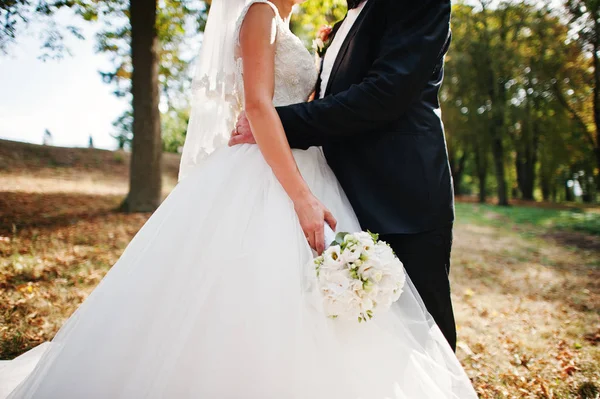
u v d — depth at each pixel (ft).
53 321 11.49
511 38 74.69
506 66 73.36
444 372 4.80
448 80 77.15
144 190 31.01
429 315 5.10
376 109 5.00
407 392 4.49
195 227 5.16
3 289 14.07
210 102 6.17
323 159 6.12
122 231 25.17
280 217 4.97
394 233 5.28
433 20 5.17
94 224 26.50
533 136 86.48
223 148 6.02
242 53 5.22
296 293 4.52
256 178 5.37
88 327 4.96
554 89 70.18
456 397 4.83
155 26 30.19
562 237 41.98
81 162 54.75
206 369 4.37
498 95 76.59
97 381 4.66
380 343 4.63
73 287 14.87
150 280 4.99
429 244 5.39
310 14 29.32
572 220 51.90
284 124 5.18
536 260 29.78
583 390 9.45
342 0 28.63
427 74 5.13
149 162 30.86
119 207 31.32
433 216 5.38
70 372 4.76
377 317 4.75
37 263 17.25
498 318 15.53
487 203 87.71
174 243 5.13
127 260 5.42
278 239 4.83
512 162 117.50
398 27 5.22
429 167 5.41
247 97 5.06
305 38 30.78
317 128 5.12
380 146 5.49
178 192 5.69
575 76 67.21
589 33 58.49
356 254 4.37
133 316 4.86
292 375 4.24
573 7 59.21
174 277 4.97
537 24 67.97
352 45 5.68
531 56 71.97
